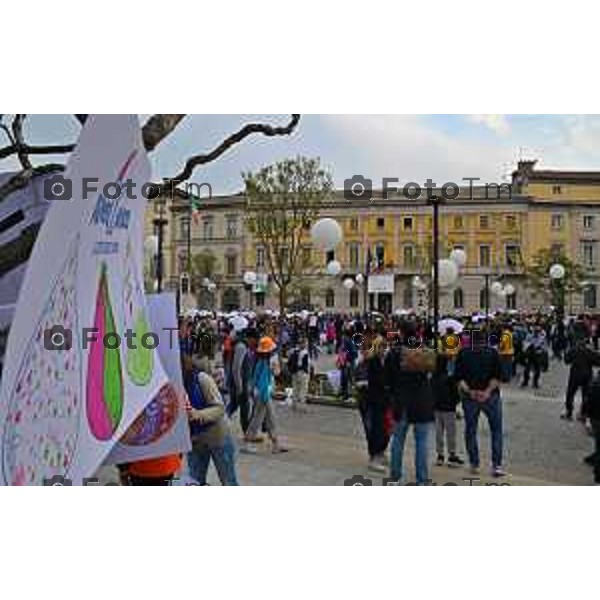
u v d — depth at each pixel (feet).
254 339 34.30
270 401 30.96
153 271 50.98
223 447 18.29
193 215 55.62
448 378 28.94
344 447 32.14
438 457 29.37
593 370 43.11
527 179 223.92
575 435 36.73
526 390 59.36
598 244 231.30
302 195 111.04
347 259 195.11
